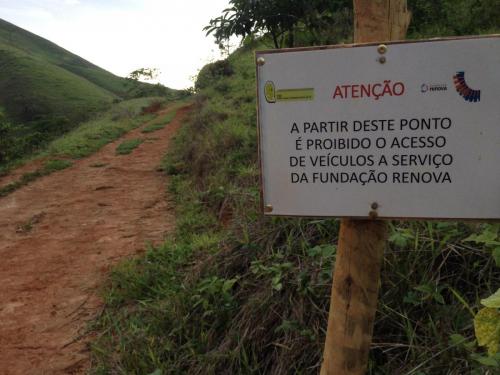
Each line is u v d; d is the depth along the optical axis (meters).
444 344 1.96
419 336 2.11
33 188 9.17
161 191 7.89
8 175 10.71
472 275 2.28
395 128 1.41
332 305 1.57
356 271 1.50
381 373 2.09
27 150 15.25
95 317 3.71
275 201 1.54
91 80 109.31
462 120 1.36
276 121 1.50
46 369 3.13
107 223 6.38
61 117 27.50
